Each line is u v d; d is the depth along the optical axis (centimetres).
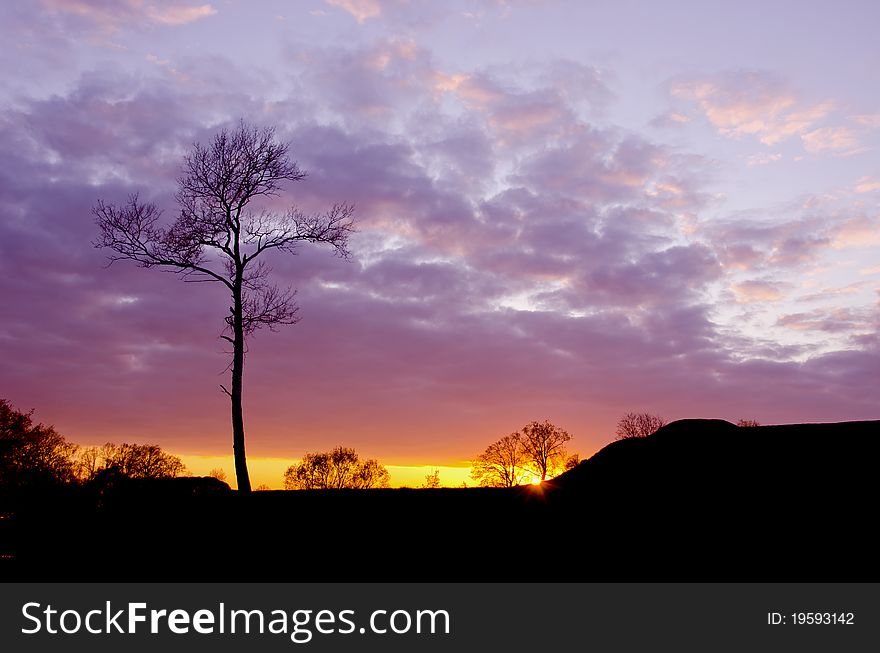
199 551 2077
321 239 3141
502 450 7744
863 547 1673
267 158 3083
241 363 2956
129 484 2595
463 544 1991
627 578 1688
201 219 3012
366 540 2072
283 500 2466
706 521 1927
